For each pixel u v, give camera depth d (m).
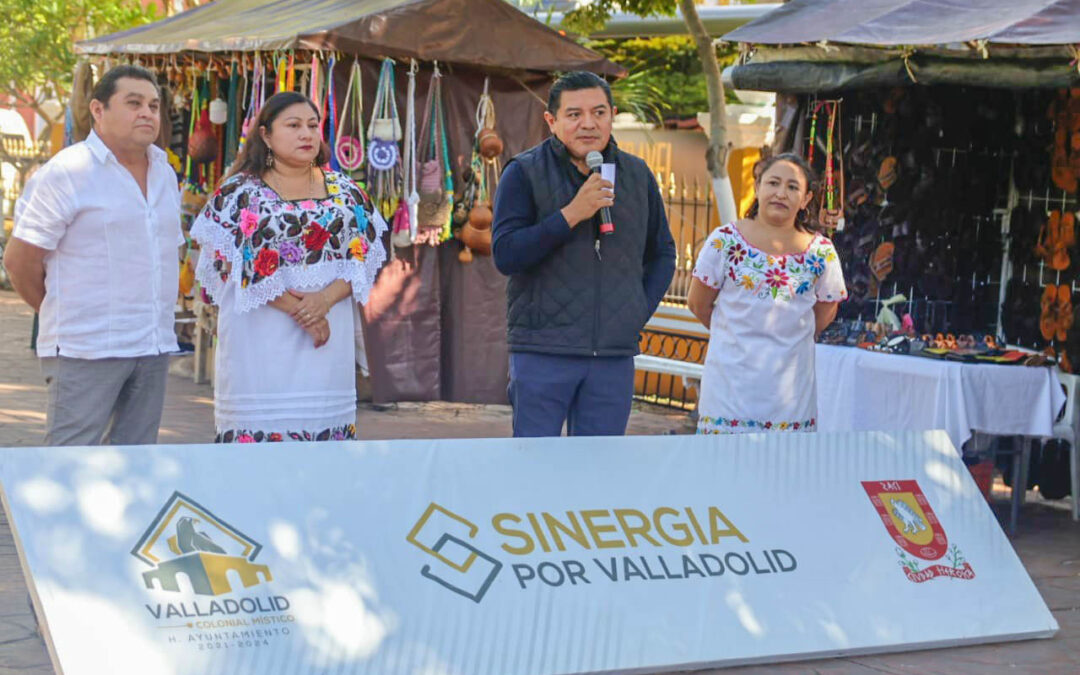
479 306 10.06
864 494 5.54
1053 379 7.54
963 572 5.52
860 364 7.95
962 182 8.83
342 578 4.54
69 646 4.08
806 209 6.02
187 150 11.07
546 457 5.09
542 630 4.71
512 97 10.16
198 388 11.61
